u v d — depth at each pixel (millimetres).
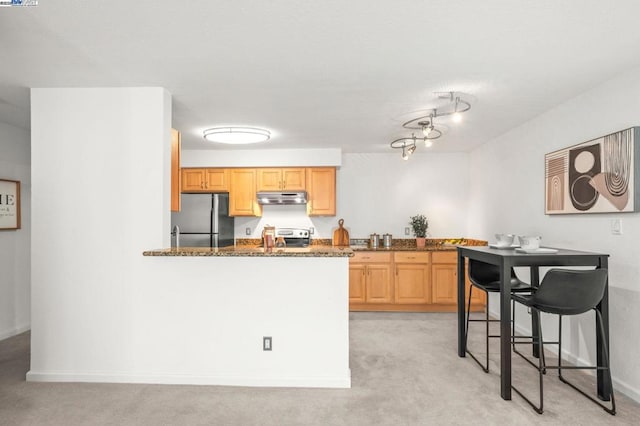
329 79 2787
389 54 2369
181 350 2861
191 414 2396
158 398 2609
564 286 2346
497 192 4734
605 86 2822
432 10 1878
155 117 2922
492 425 2266
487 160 5066
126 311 2871
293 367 2842
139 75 2713
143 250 2891
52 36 2139
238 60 2463
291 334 2844
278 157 5523
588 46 2260
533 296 2514
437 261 5289
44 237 2895
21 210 4199
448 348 3682
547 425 2260
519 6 1843
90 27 2043
